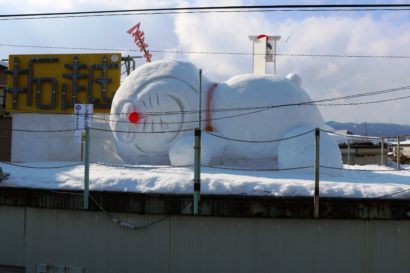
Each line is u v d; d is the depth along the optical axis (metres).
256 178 9.45
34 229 9.65
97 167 11.33
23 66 20.44
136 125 12.05
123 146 12.25
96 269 9.27
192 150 11.27
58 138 15.33
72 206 9.20
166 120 11.91
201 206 8.59
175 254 8.89
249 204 8.47
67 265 9.43
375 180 10.35
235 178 9.23
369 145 26.80
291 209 8.38
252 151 11.66
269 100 11.85
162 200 8.76
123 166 11.37
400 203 8.31
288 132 11.56
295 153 10.80
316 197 8.28
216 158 11.65
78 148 15.15
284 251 8.59
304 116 12.05
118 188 9.09
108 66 19.83
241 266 8.69
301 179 9.55
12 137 15.62
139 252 9.05
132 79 12.60
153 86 12.09
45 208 9.52
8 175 9.94
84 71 20.02
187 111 11.95
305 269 8.55
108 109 19.75
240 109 11.80
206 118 12.01
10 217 9.80
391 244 8.47
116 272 9.17
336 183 8.88
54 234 9.52
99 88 19.91
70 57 20.06
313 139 10.98
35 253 9.64
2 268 9.84
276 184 8.70
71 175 10.00
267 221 8.61
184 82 12.18
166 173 10.07
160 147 11.98
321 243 8.51
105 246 9.22
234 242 8.70
